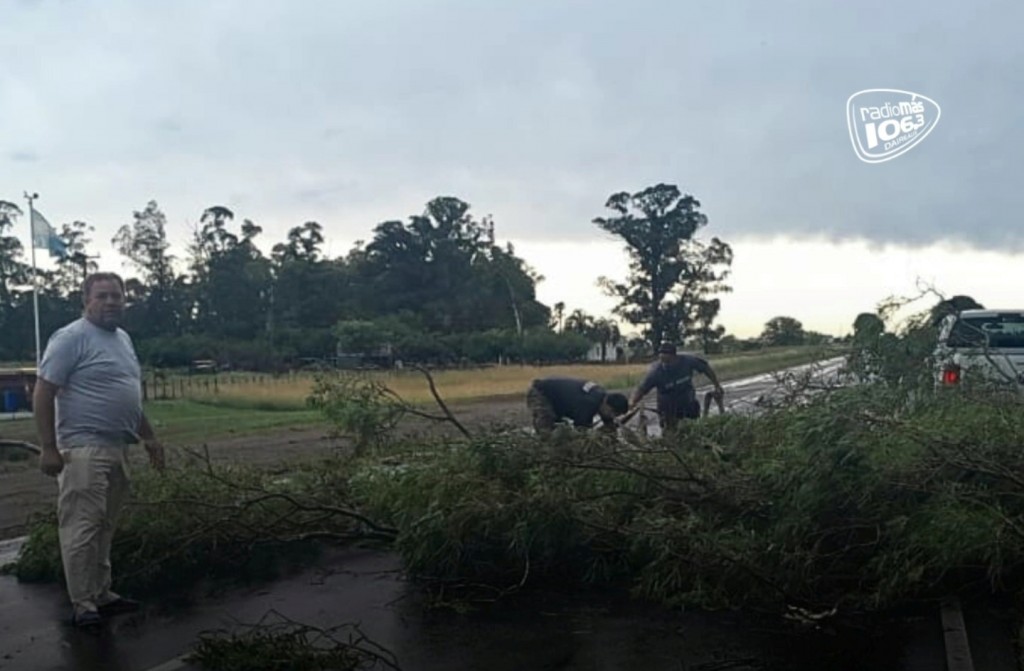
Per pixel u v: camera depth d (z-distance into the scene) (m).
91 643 6.25
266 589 7.59
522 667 5.67
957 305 9.36
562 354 66.25
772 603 6.74
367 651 5.82
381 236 84.88
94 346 6.80
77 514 6.69
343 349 60.56
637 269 79.50
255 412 29.48
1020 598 6.48
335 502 8.48
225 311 71.75
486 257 88.31
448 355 63.12
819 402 7.66
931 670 5.48
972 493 6.53
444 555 7.43
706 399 12.29
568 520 7.25
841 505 6.71
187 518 7.85
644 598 7.04
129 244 71.00
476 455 7.70
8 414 29.31
